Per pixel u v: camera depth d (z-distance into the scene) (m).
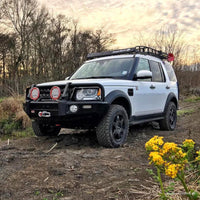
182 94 18.89
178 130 6.02
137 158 3.41
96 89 3.78
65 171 2.85
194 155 2.97
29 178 2.64
